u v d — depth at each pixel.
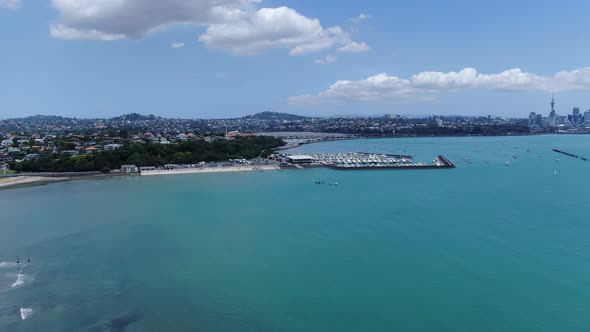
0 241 120.56
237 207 163.12
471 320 77.62
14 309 81.00
